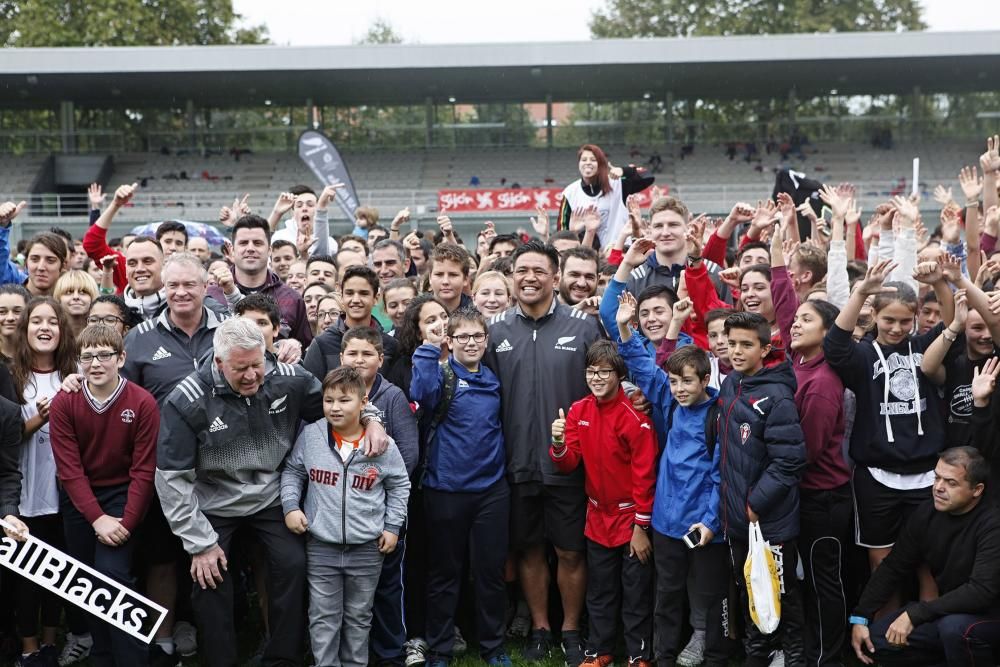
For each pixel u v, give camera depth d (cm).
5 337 505
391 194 3128
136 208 3092
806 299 596
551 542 516
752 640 477
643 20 4316
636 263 521
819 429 473
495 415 509
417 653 501
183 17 3947
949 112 3316
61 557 475
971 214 636
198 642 490
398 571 494
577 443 500
